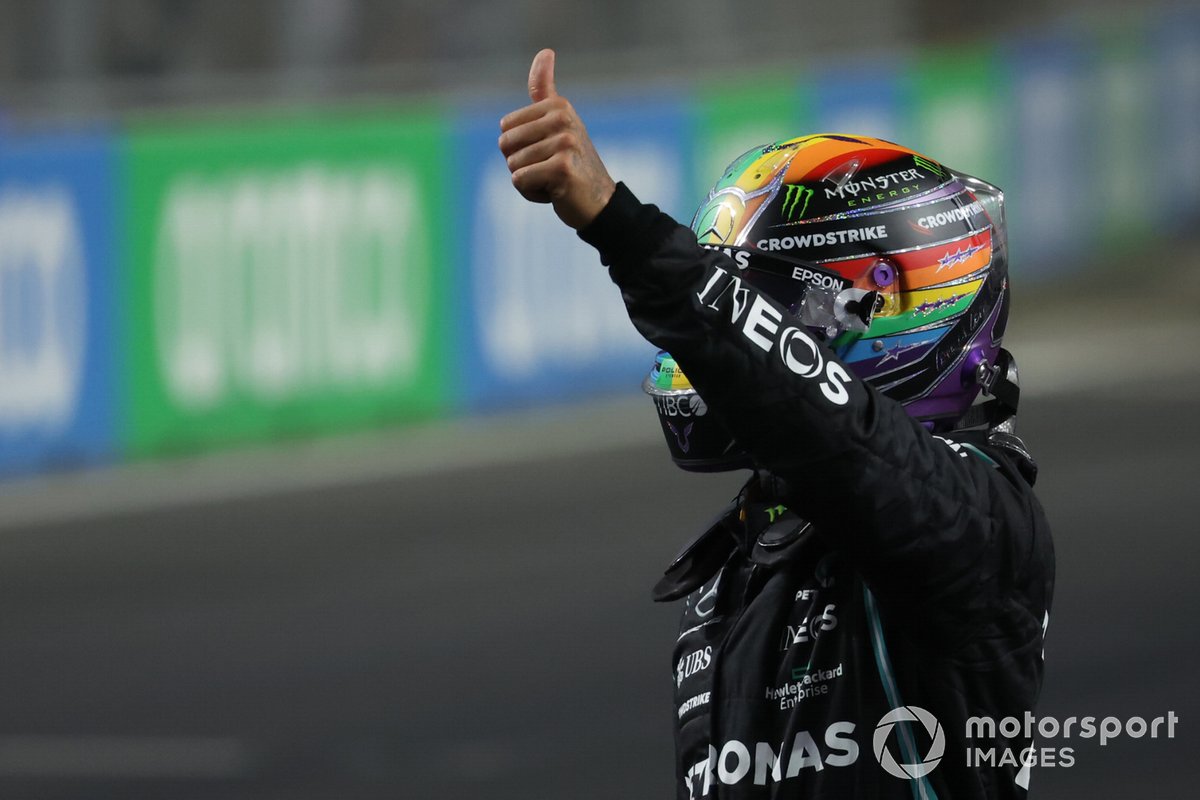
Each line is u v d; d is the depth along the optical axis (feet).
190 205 113.91
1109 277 192.75
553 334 134.41
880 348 24.29
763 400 21.45
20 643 82.28
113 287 110.42
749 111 149.07
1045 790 60.34
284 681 76.02
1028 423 129.90
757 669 23.85
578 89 136.98
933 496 21.75
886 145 25.00
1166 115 204.74
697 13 161.17
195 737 69.00
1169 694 70.08
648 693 73.15
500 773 63.87
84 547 98.48
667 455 122.21
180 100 123.13
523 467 118.11
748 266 24.14
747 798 23.71
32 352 107.04
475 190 128.98
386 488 112.16
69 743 68.44
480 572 93.30
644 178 139.44
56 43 118.93
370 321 123.54
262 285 117.91
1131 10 213.66
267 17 128.98
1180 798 59.47
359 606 87.40
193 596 89.56
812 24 172.86
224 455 116.67
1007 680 22.94
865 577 22.29
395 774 64.08
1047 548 23.17
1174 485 109.19
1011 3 199.72
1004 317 25.66
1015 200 180.96
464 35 142.00
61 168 107.24
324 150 120.47
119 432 111.55
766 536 24.11
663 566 93.91
